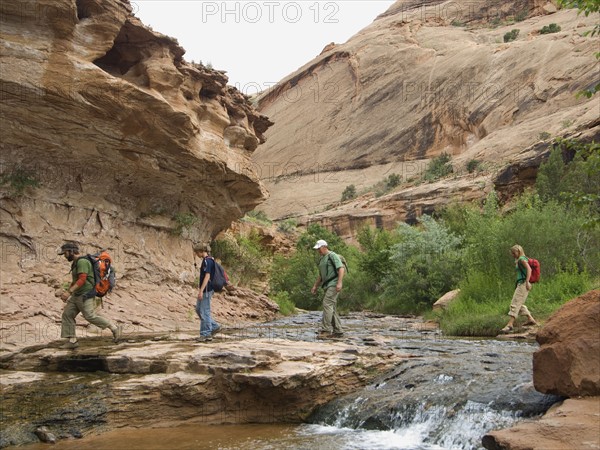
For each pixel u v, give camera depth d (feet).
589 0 25.58
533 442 14.46
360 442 18.84
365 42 359.66
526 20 332.19
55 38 35.96
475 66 278.67
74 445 18.76
